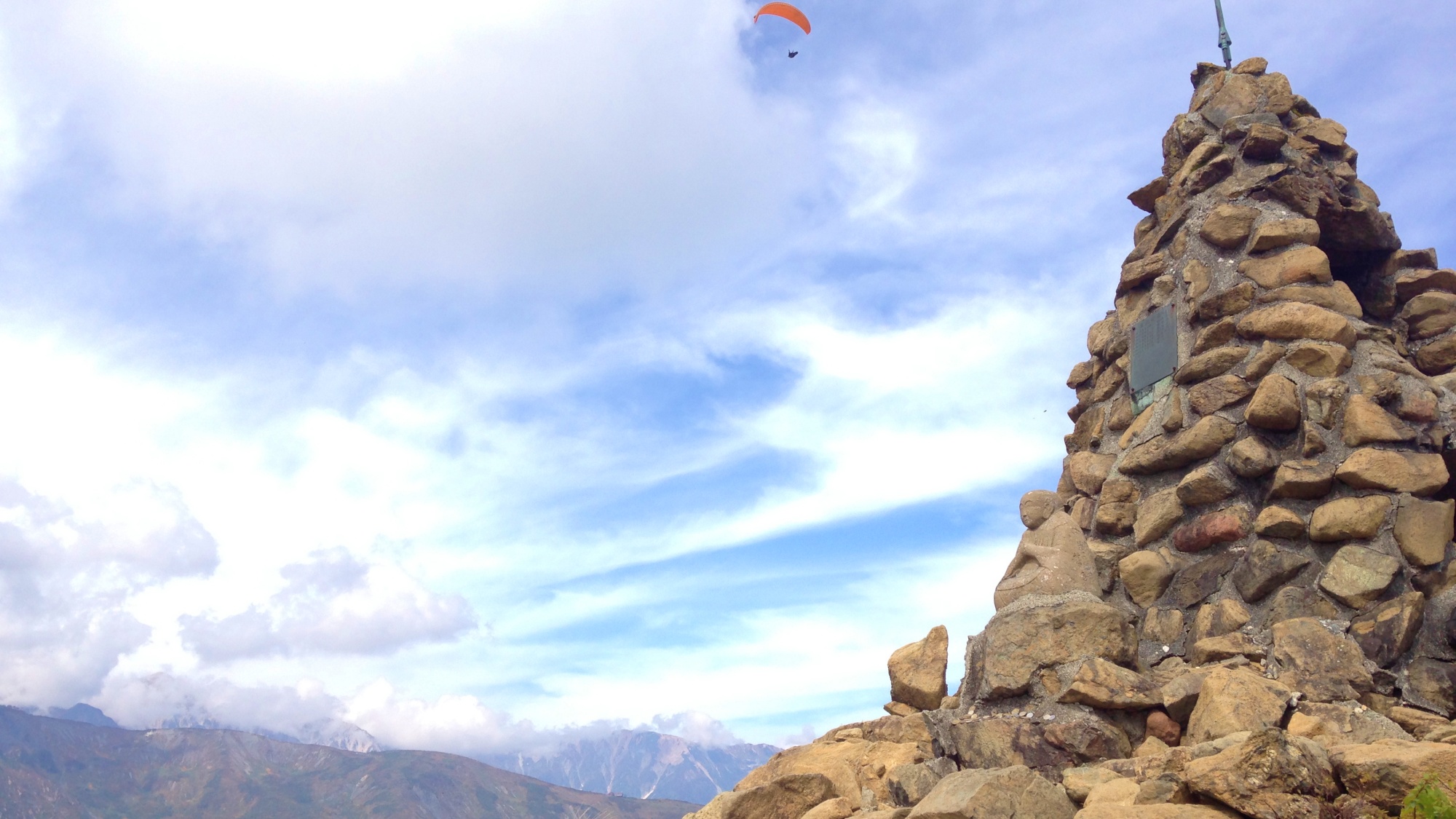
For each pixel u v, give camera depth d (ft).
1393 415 45.47
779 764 48.44
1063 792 35.17
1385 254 60.23
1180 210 58.39
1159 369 55.26
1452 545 41.68
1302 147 57.26
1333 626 41.45
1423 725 36.58
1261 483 47.16
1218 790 30.04
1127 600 49.47
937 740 45.16
